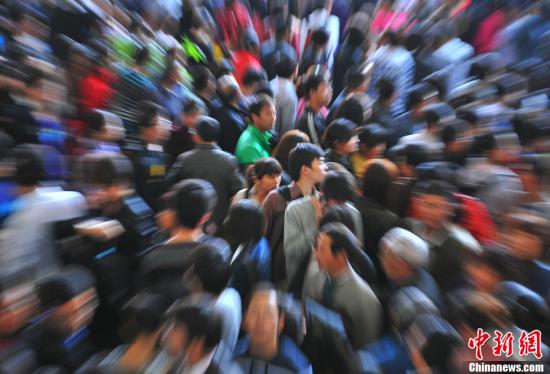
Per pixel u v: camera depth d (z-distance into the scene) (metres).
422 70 4.92
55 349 1.69
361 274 2.08
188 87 4.48
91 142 3.13
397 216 2.56
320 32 5.08
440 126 3.59
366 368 1.73
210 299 1.71
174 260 1.96
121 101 3.76
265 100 3.54
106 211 2.43
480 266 2.17
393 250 2.04
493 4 6.17
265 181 2.81
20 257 2.11
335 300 2.02
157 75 4.26
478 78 4.85
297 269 2.37
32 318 1.72
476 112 3.91
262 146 3.62
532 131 3.47
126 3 5.78
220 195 3.06
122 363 1.54
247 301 1.91
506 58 5.49
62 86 3.78
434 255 2.27
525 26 5.44
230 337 1.70
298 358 1.71
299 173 2.62
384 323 2.03
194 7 5.88
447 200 2.38
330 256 2.01
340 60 5.43
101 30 4.63
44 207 2.23
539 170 3.02
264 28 6.58
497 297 1.92
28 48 4.01
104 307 2.07
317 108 3.98
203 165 3.07
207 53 5.49
